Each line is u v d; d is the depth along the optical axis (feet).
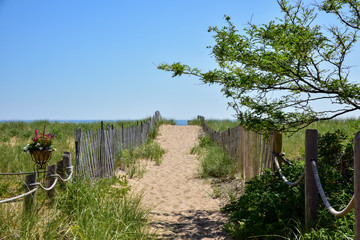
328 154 16.93
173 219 18.48
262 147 21.90
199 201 22.79
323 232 10.80
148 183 28.04
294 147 32.42
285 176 16.96
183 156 43.83
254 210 14.39
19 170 24.97
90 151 24.75
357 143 8.37
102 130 28.09
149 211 18.97
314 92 17.03
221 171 30.12
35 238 11.85
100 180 23.20
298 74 16.38
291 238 12.59
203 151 43.68
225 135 37.60
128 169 32.55
